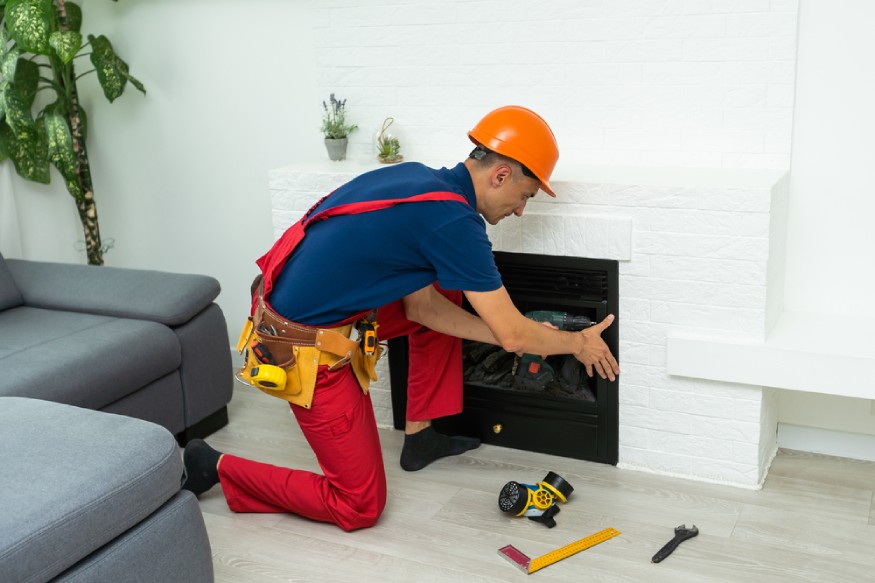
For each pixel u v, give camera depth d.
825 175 2.67
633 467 2.84
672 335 2.64
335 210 2.29
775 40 2.59
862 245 2.68
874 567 2.27
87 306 3.17
